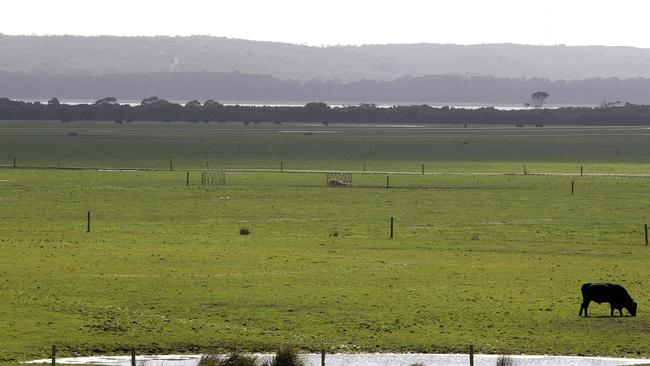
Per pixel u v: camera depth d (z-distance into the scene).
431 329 125.38
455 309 137.25
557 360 111.44
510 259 180.75
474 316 133.12
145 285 151.00
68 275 157.62
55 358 106.00
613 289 133.75
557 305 140.62
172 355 111.25
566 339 120.88
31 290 144.12
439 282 157.12
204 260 174.88
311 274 162.62
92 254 179.50
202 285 151.75
